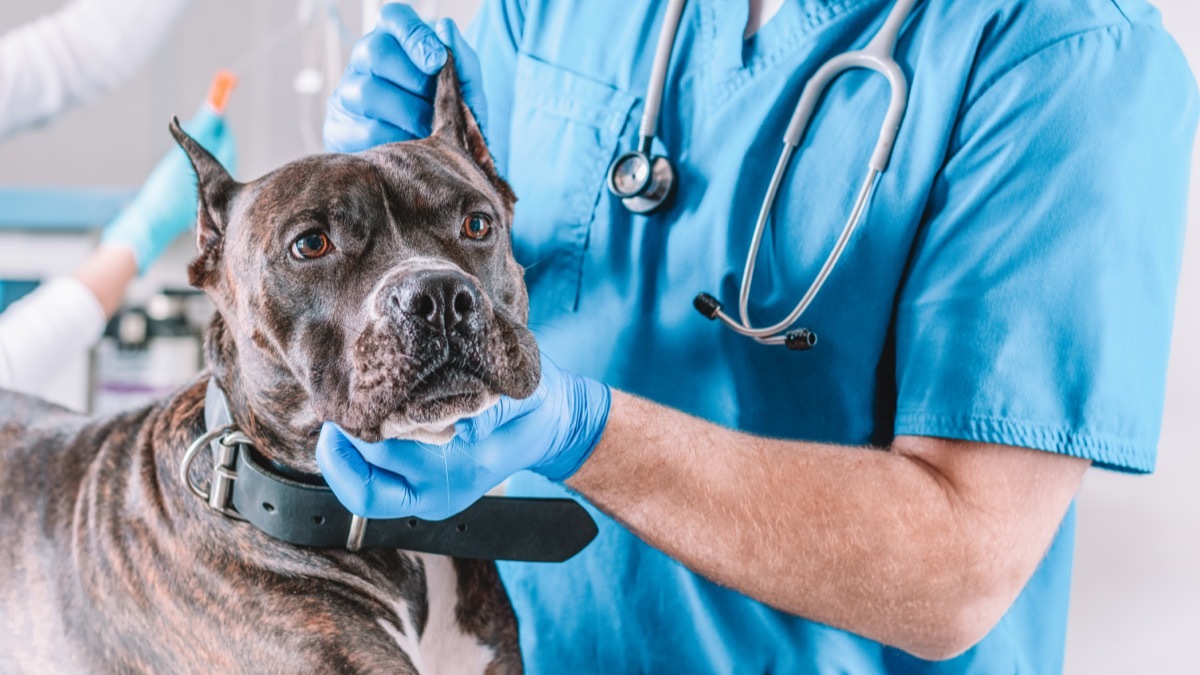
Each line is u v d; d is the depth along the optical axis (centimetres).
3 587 116
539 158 130
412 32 117
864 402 113
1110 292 99
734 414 115
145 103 256
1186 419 168
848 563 95
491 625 114
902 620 98
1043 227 100
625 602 118
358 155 101
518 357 87
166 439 109
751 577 98
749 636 114
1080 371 98
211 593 100
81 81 198
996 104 104
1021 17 107
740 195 116
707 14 125
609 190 123
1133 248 100
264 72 253
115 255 179
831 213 112
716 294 116
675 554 99
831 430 113
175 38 253
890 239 108
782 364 114
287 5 250
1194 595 169
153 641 104
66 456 122
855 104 113
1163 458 170
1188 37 167
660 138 123
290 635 97
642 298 121
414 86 120
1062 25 105
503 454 91
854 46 119
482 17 148
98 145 258
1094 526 174
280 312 95
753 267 111
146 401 127
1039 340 99
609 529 119
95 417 129
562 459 97
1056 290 99
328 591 99
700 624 115
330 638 97
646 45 128
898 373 108
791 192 114
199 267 105
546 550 101
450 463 89
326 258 94
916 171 107
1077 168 100
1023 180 101
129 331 244
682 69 125
